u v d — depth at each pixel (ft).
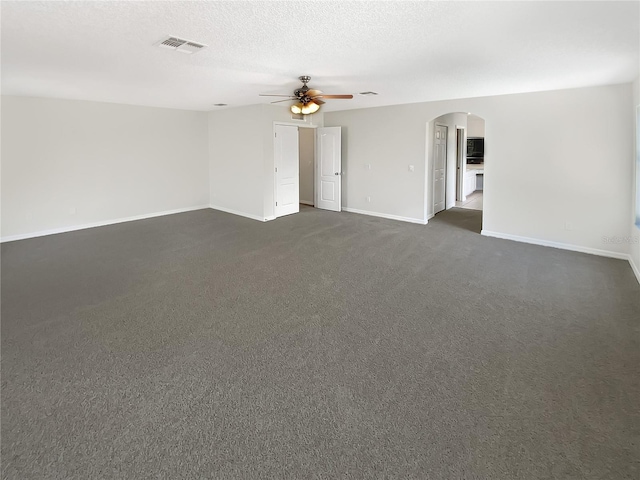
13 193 19.20
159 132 24.63
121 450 5.89
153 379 7.70
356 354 8.63
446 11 7.90
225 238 19.51
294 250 17.26
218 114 26.03
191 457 5.76
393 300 11.65
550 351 8.70
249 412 6.75
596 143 15.98
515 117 18.01
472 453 5.81
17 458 5.72
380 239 19.19
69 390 7.33
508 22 8.54
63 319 10.34
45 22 8.55
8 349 8.77
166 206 25.66
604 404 6.87
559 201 17.28
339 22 8.51
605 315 10.53
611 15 8.12
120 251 17.13
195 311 10.91
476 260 15.67
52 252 16.97
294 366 8.17
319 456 5.78
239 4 7.52
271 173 23.98
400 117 22.65
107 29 8.96
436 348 8.87
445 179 27.58
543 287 12.69
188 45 10.20
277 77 14.32
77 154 21.20
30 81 15.17
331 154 26.27
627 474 5.39
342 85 15.88
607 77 14.08
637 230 13.78
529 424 6.40
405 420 6.53
